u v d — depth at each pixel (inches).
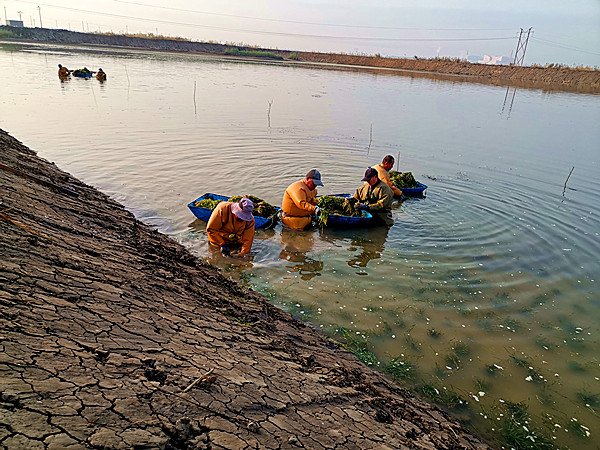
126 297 166.9
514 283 303.1
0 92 860.6
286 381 152.8
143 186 426.0
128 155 517.0
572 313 271.3
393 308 265.4
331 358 203.8
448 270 317.1
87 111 752.3
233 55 3085.6
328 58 3326.8
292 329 224.7
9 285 135.6
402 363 217.6
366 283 293.3
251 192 434.0
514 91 1708.9
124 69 1493.6
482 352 230.2
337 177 507.8
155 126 680.4
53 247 184.7
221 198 386.0
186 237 335.9
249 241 319.3
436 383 206.2
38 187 284.0
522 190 505.7
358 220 378.6
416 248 350.6
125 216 334.3
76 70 1189.1
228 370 141.7
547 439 178.9
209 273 273.4
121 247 244.7
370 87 1616.6
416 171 561.0
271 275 297.3
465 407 193.6
